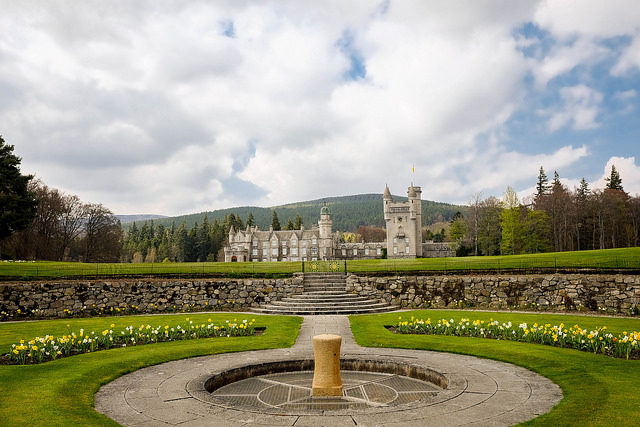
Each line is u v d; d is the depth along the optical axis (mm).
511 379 10867
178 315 25922
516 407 8758
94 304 27859
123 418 8352
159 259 150750
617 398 8930
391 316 23984
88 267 33031
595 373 10930
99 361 12891
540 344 14891
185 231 151125
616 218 80062
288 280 29766
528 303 27125
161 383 10805
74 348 14617
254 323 21656
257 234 140125
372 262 36906
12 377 11078
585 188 100812
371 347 15250
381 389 10812
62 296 27406
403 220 114375
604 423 7598
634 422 7629
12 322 24156
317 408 9375
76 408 8836
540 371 11523
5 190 48844
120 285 28516
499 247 89750
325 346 10281
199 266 34625
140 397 9695
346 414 8375
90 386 10453
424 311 26469
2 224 47250
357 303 27422
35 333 19250
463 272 29922
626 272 25438
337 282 31000
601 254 31078
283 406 9539
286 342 16297
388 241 114500
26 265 33562
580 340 13984
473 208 93625
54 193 71625
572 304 25797
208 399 9469
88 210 78938
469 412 8461
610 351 13227
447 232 189250
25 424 7848
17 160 49250
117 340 16469
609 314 23984
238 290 29531
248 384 11492
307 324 21297
